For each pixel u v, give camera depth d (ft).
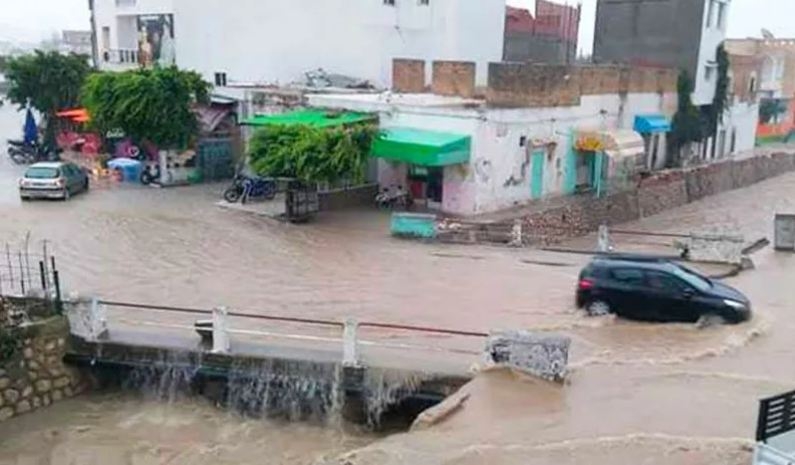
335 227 97.19
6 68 150.41
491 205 107.86
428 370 50.65
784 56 212.43
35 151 145.07
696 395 47.60
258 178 107.34
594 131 122.11
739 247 81.46
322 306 66.39
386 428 51.24
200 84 127.03
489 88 104.73
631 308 62.69
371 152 103.24
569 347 53.06
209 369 53.67
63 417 52.06
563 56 190.39
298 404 52.34
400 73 124.77
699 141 162.20
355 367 51.39
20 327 52.34
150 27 159.84
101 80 123.44
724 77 164.55
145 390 55.11
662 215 131.34
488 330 60.08
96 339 55.31
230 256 81.92
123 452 47.75
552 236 105.81
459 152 102.73
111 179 125.39
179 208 104.37
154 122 119.85
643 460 38.93
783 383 49.65
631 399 46.85
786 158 187.52
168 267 76.95
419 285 73.31
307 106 119.96
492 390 47.47
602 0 160.66
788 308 67.36
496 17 154.81
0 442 48.62
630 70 134.72
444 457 39.75
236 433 50.47
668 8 153.17
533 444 40.88
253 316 55.77
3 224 91.91
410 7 144.15
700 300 61.31
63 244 83.76
